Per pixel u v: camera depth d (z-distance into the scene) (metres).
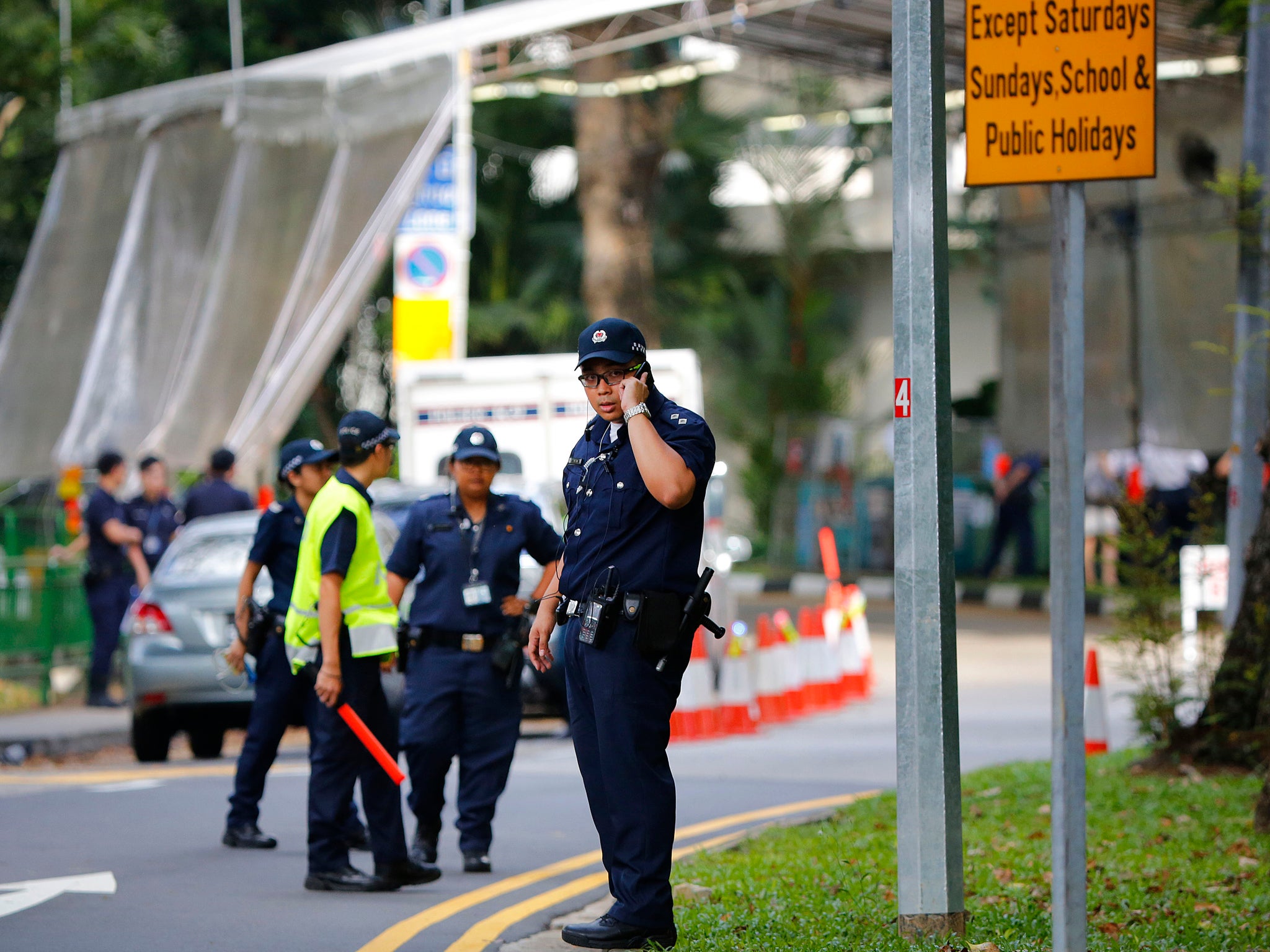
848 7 67.12
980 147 21.22
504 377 64.56
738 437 131.00
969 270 139.75
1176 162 86.25
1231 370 86.06
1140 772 42.59
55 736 51.84
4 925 26.23
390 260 116.44
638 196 107.50
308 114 66.56
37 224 90.62
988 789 40.53
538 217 131.50
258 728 33.81
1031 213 93.75
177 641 47.50
